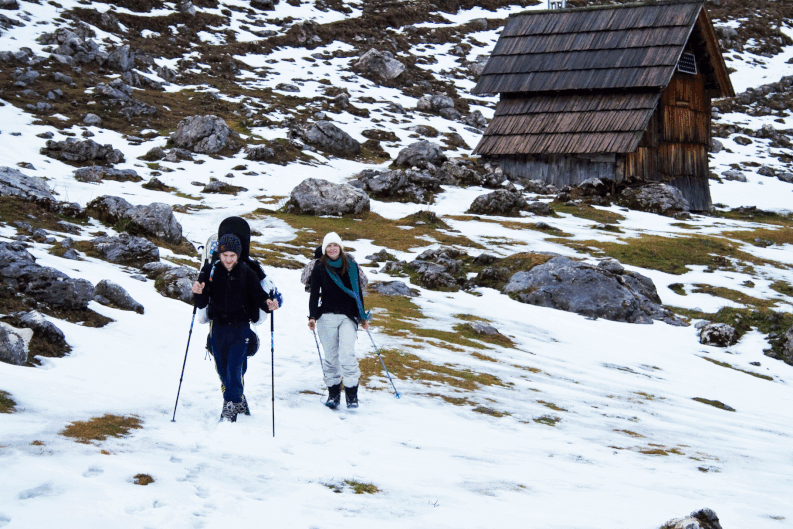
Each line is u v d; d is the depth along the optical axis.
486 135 41.25
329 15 72.00
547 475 5.91
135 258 14.33
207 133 36.00
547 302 16.55
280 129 41.88
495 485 5.41
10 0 49.53
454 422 7.51
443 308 15.12
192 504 4.17
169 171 31.47
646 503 5.27
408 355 10.49
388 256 19.95
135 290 11.94
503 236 24.42
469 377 9.80
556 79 40.53
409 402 8.09
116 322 9.65
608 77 39.22
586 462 6.59
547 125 40.00
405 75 60.16
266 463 5.26
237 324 6.30
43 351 7.43
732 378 13.05
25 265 9.25
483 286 17.92
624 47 40.12
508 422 7.86
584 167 38.47
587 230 27.11
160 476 4.52
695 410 10.16
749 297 19.00
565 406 9.11
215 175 32.12
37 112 34.56
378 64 59.47
